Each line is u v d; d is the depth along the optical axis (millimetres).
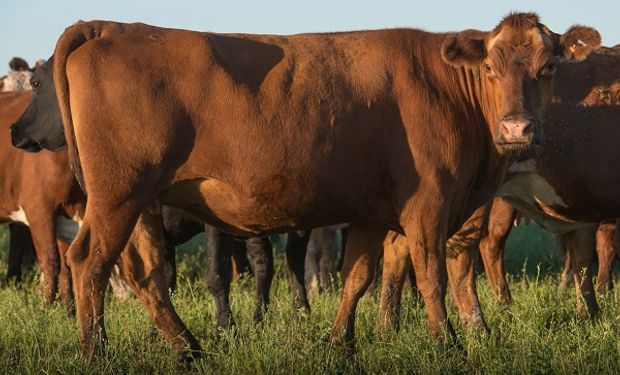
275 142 11102
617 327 12445
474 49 11711
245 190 11188
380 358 11320
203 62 11023
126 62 10906
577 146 14461
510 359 11273
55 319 13727
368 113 11477
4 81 24891
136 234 12180
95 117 10844
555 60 11906
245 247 19547
